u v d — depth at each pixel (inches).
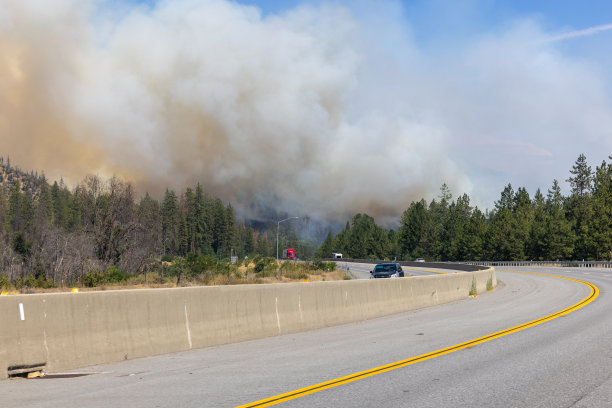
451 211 5703.7
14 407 266.4
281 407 261.1
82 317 390.6
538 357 406.0
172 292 457.7
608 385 310.7
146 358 417.1
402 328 593.0
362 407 260.7
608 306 822.5
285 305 569.6
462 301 951.0
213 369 367.2
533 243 3951.8
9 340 346.9
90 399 282.7
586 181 5108.3
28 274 1675.7
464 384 313.6
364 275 2522.1
